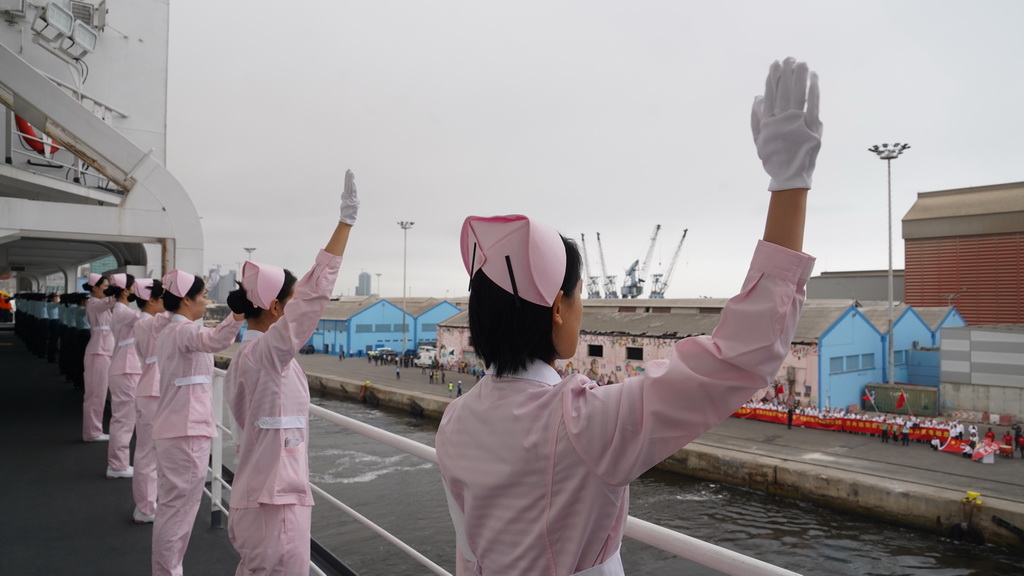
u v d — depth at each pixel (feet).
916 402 82.64
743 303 2.86
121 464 17.62
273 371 7.70
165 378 10.69
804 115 2.87
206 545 12.65
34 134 28.40
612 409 3.08
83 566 11.84
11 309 130.62
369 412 109.60
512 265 3.53
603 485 3.17
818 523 54.29
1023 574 44.19
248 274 8.31
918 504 51.85
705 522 55.06
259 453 7.77
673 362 3.00
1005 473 57.62
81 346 31.65
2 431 23.21
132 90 37.09
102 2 34.99
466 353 133.39
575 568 3.27
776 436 73.97
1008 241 121.80
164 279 11.67
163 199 21.04
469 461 3.68
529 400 3.53
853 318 86.12
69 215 19.74
